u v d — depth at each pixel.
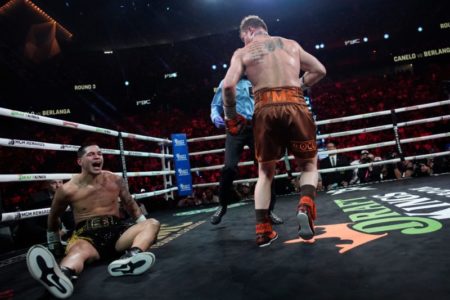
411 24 19.50
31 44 17.86
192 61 21.30
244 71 2.16
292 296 1.25
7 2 16.55
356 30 20.19
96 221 2.21
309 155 2.03
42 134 15.43
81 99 19.61
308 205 1.88
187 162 6.28
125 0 18.77
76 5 18.08
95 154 2.25
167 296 1.43
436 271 1.29
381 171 6.21
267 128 2.00
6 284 1.99
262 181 2.10
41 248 1.49
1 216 2.67
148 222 2.16
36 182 10.12
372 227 2.13
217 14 20.17
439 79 16.88
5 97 17.34
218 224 3.22
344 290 1.24
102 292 1.58
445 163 6.24
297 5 19.95
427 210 2.41
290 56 2.11
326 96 18.66
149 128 18.47
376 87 18.08
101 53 20.66
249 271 1.62
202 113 19.77
